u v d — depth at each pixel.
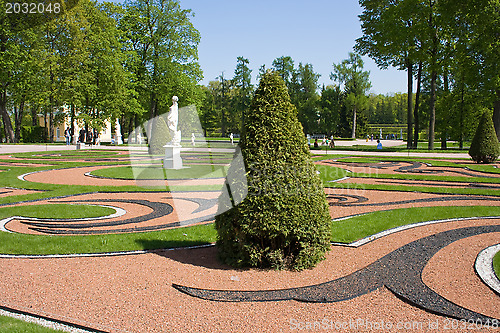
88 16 42.59
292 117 6.22
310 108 77.56
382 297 5.05
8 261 6.40
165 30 46.03
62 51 40.38
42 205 10.75
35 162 22.67
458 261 6.31
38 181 15.59
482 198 11.95
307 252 6.05
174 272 5.94
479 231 8.02
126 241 7.45
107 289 5.28
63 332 4.20
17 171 18.31
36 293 5.12
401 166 21.58
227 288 5.34
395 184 15.12
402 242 7.37
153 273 5.89
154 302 4.90
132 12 45.41
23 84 38.88
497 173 18.23
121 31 44.38
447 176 16.80
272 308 4.77
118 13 45.38
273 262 6.06
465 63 32.56
